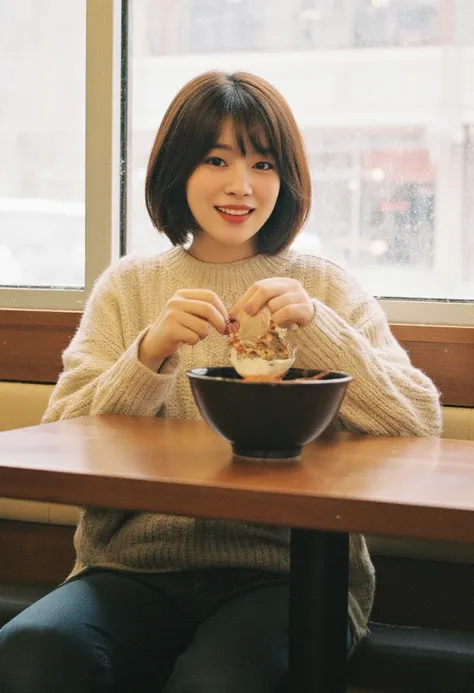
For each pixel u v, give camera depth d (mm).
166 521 1199
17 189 1894
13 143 1894
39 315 1790
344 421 1182
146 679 1145
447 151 1704
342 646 887
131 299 1448
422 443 1070
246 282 1437
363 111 1729
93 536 1232
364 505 742
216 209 1368
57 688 976
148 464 877
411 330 1617
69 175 1865
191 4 1790
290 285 1101
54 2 1853
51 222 1880
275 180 1374
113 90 1791
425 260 1725
